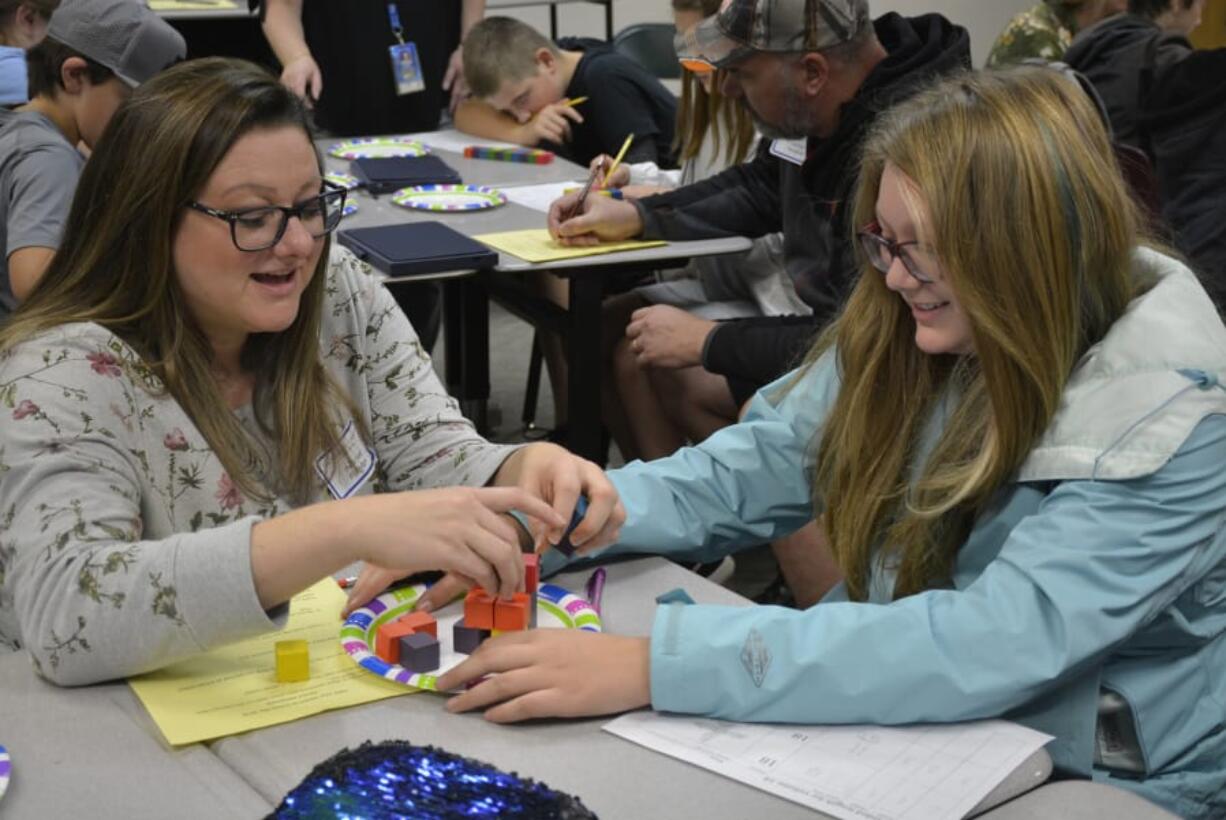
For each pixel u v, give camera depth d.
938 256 1.17
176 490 1.30
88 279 1.28
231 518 1.33
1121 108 2.88
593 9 5.59
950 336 1.22
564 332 2.68
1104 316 1.21
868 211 1.31
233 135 1.21
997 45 3.98
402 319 1.56
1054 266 1.15
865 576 1.37
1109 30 2.98
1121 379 1.17
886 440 1.35
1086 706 1.14
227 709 1.06
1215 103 2.69
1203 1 3.17
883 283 1.32
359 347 1.51
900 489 1.33
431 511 1.10
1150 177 1.86
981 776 0.99
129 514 1.19
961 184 1.15
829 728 1.07
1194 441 1.13
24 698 1.08
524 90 3.46
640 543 1.38
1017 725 1.07
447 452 1.48
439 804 0.90
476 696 1.07
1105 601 1.10
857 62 2.28
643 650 1.10
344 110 3.65
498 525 1.11
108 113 2.25
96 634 1.08
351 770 0.94
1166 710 1.21
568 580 1.34
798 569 2.25
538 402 3.92
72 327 1.25
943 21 2.38
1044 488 1.21
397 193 2.88
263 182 1.22
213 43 4.59
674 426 2.91
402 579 1.29
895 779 0.98
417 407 1.52
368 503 1.11
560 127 3.41
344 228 2.54
